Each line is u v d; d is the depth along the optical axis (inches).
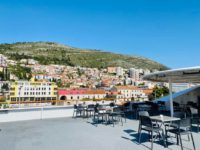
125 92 2746.1
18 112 332.5
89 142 190.1
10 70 3641.7
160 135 205.8
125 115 372.8
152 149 166.1
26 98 2768.2
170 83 306.3
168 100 444.5
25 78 3649.1
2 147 176.2
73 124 287.6
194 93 479.8
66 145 180.7
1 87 2554.1
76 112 371.6
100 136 213.0
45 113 357.4
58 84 3740.2
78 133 228.5
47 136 215.6
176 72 254.7
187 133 166.7
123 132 231.5
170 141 189.9
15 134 226.1
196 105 395.5
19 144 185.3
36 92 2874.0
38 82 2913.4
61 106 377.7
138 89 2856.8
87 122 303.9
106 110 300.5
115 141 192.2
